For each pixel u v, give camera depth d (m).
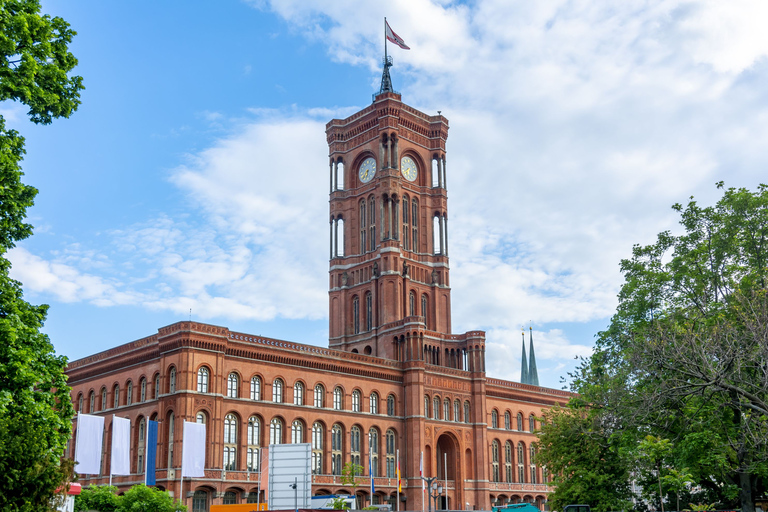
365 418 108.31
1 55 33.97
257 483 93.31
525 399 135.25
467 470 120.12
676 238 68.62
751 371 49.78
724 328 46.91
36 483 29.55
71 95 37.50
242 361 95.38
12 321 34.31
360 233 133.75
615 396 52.62
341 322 130.12
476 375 124.00
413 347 115.88
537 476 133.75
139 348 95.12
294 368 101.12
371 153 134.38
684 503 67.50
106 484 88.19
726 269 62.16
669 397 47.56
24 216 36.69
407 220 132.38
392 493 109.19
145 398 93.69
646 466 61.00
